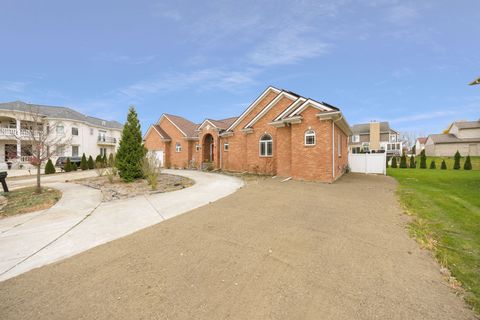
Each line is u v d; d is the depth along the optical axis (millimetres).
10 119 28516
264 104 17766
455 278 3102
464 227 5188
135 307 2568
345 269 3348
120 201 8414
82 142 34062
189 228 5215
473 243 4289
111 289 2934
